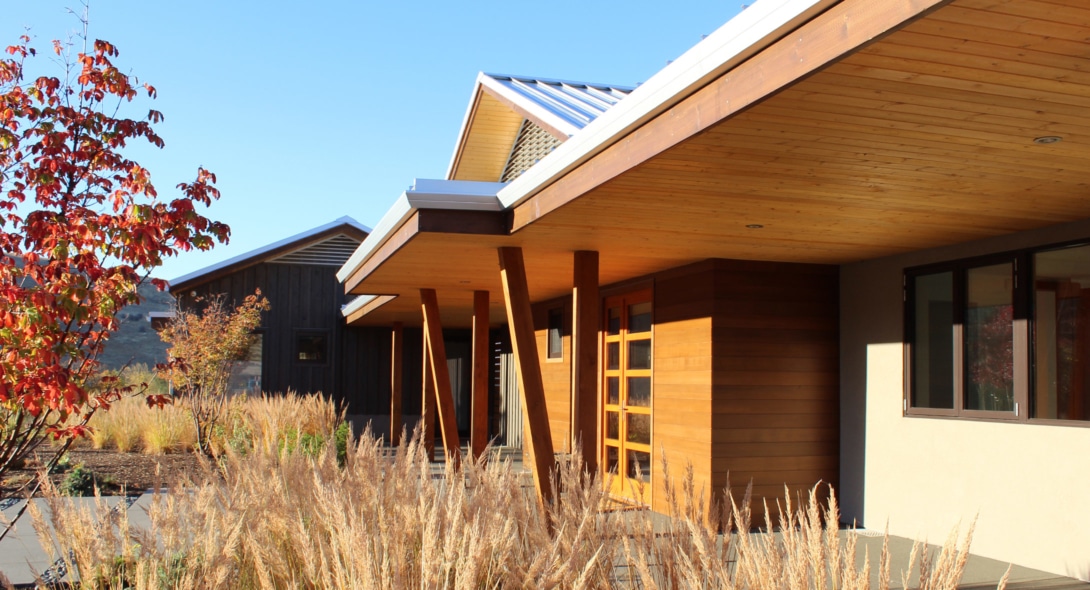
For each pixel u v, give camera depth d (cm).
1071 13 264
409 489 336
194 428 1302
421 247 732
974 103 352
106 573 324
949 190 507
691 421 816
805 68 316
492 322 1748
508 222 663
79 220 444
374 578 271
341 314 1936
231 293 1884
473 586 268
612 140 475
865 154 431
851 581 234
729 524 278
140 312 5019
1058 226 608
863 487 788
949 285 708
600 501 321
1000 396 654
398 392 1664
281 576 321
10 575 541
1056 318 612
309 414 1284
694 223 618
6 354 412
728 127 388
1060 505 599
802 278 823
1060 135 394
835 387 825
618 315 999
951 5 261
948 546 238
